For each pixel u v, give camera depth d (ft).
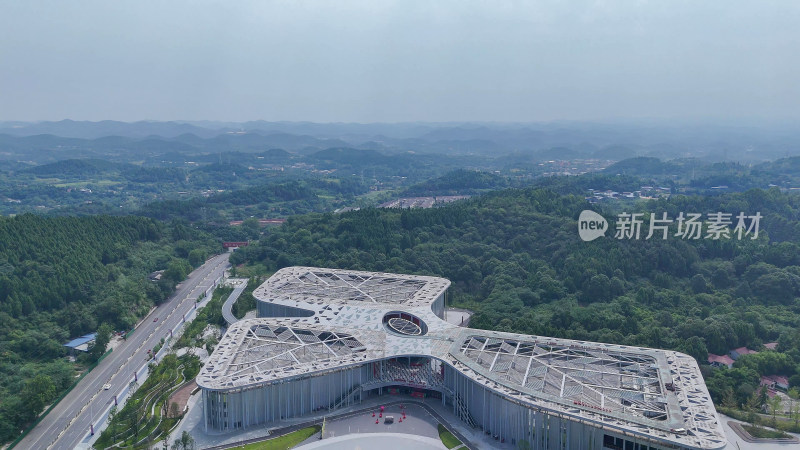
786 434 609.83
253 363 651.66
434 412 650.02
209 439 599.16
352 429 613.52
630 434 506.48
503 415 584.40
